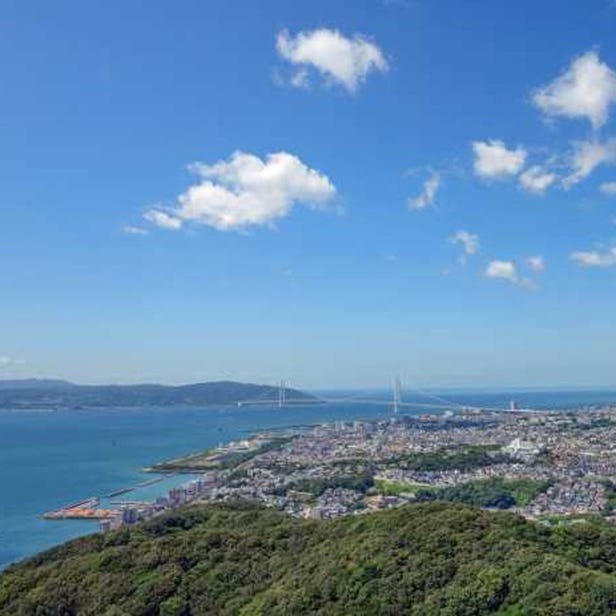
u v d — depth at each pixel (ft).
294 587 244.22
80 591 272.72
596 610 194.39
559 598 200.13
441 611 210.18
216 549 294.05
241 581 267.18
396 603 221.66
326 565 252.21
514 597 208.33
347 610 224.74
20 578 294.05
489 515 270.26
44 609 266.16
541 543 244.63
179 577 269.03
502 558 227.81
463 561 230.68
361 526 286.46
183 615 251.80
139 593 262.26
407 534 258.37
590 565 236.22
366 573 237.66
